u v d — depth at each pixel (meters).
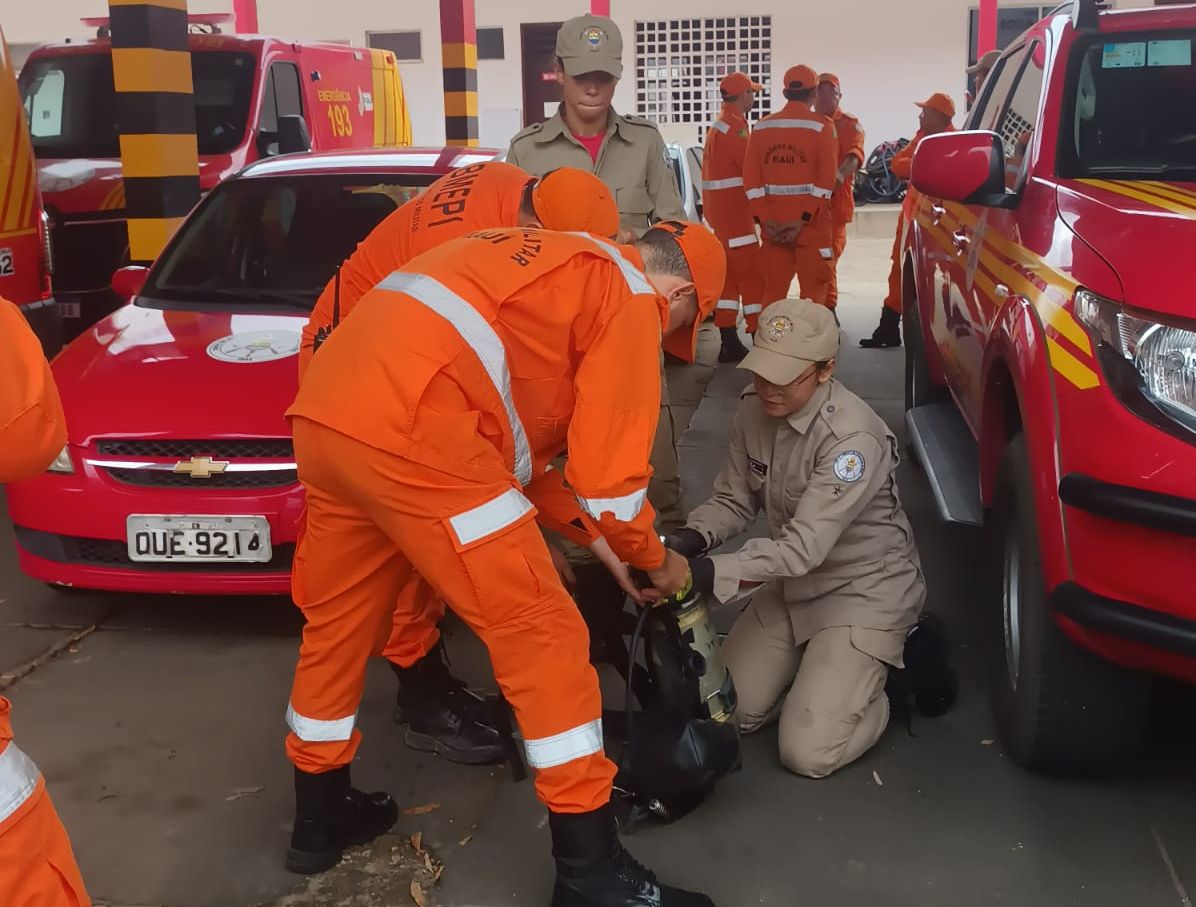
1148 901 2.35
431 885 2.45
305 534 2.31
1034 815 2.64
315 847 2.48
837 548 2.90
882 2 17.80
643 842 2.57
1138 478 2.25
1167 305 2.31
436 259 2.19
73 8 19.30
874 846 2.54
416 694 2.97
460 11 12.93
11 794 1.55
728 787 2.78
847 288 11.76
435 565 2.10
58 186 7.05
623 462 2.15
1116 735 2.60
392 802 2.65
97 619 3.84
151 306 4.37
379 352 2.05
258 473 3.47
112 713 3.20
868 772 2.83
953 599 3.86
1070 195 2.98
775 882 2.43
